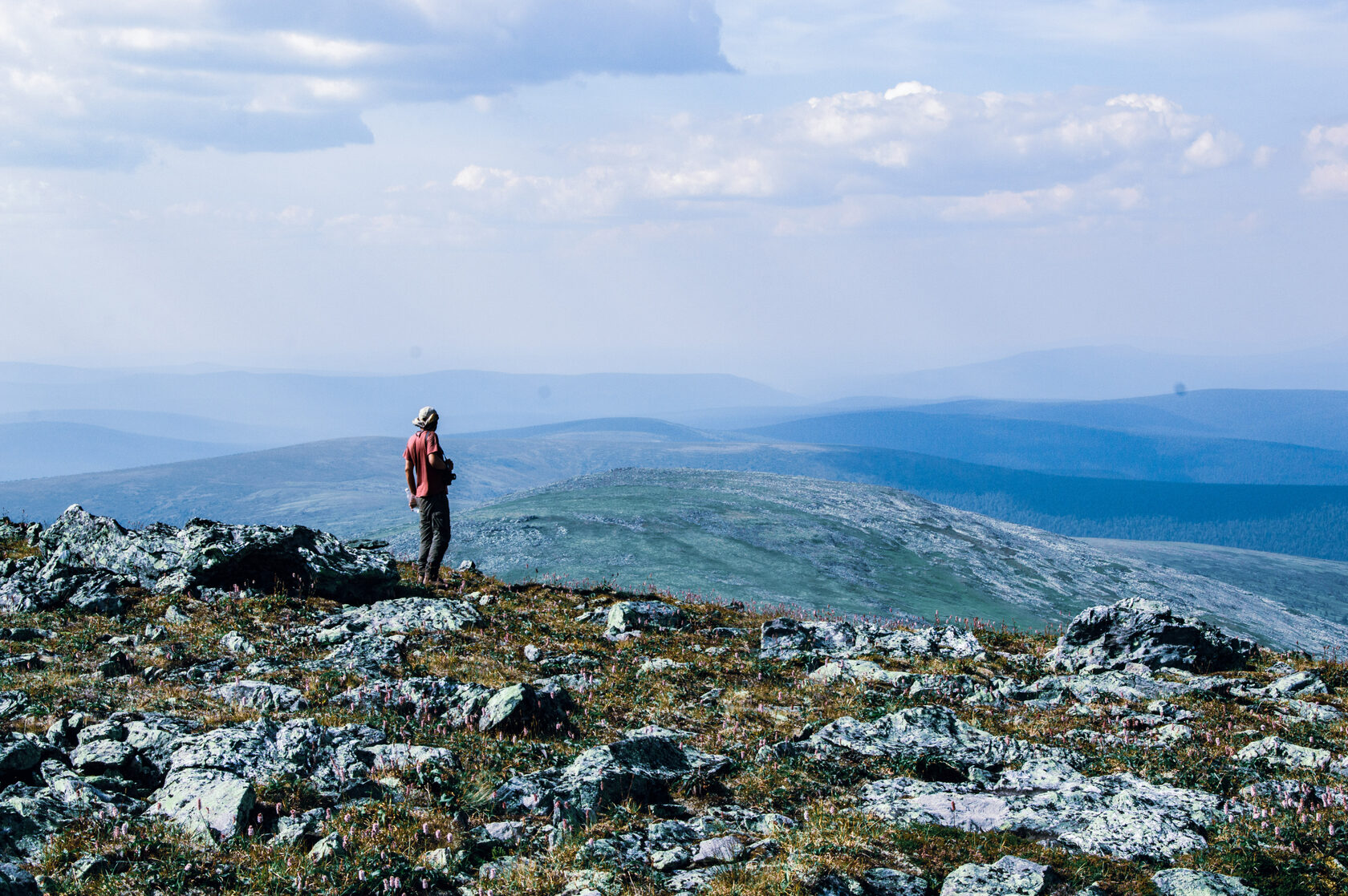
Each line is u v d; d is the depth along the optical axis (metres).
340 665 15.59
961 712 16.45
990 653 23.12
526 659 17.78
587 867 8.52
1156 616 22.25
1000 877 8.42
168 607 18.44
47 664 14.17
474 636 19.08
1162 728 15.94
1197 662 21.88
